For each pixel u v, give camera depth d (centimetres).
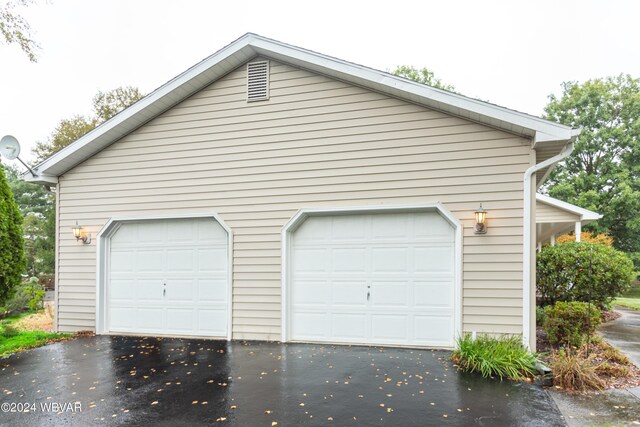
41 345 725
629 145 2483
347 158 698
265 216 736
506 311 604
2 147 783
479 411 399
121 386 490
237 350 657
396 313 676
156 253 815
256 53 748
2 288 759
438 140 653
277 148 736
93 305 829
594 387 478
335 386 474
